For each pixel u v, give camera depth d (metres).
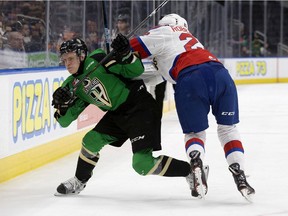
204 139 4.65
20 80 6.14
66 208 4.63
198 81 4.47
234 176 4.59
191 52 4.59
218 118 4.63
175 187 5.38
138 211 4.50
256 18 22.34
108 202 4.81
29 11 8.46
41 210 4.58
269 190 5.22
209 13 19.12
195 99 4.49
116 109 4.72
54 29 9.09
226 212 4.42
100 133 4.84
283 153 7.35
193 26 17.36
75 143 7.78
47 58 8.87
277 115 11.76
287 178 5.79
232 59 21.47
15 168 6.04
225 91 4.54
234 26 21.62
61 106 4.58
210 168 6.38
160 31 4.62
